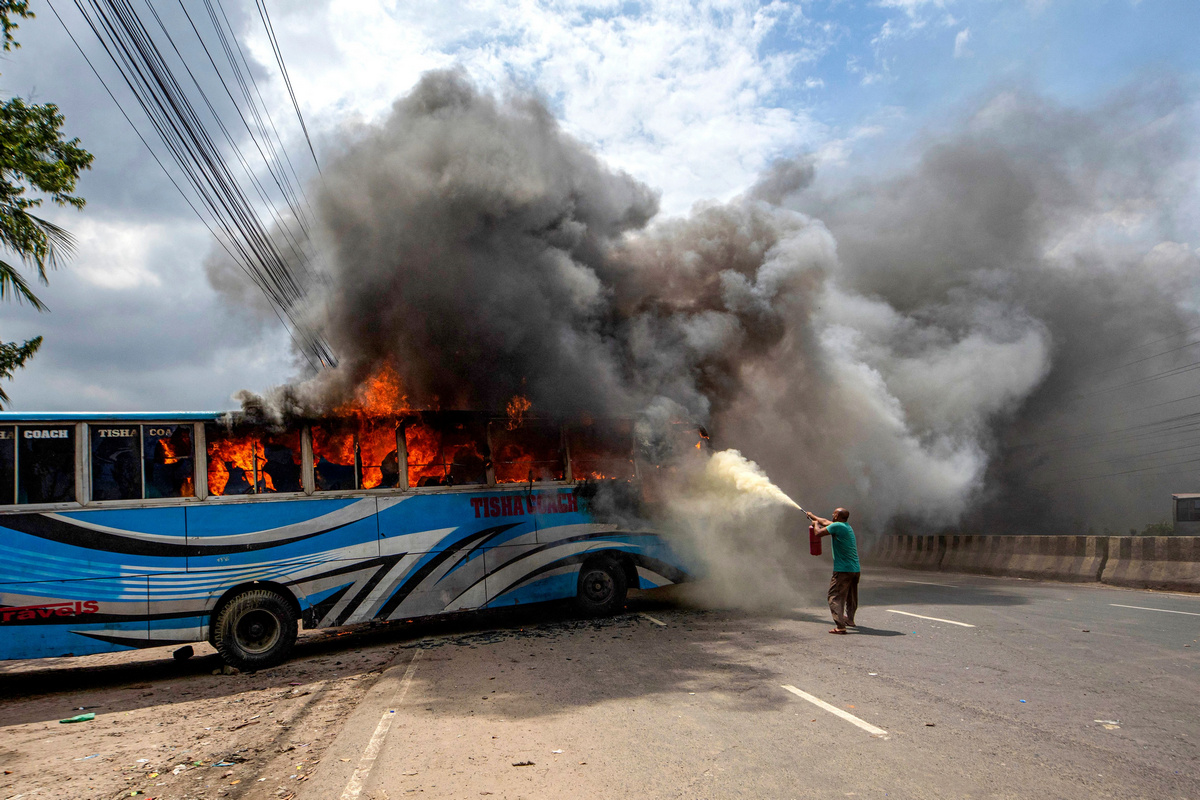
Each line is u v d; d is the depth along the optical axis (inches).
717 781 163.5
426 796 160.6
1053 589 500.7
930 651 292.5
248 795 176.6
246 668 346.3
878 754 177.6
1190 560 469.1
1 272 423.8
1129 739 183.8
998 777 160.7
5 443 327.3
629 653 317.4
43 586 322.7
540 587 413.7
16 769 209.0
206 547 346.3
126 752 223.1
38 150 427.8
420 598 384.8
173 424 352.2
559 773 172.4
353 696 283.0
